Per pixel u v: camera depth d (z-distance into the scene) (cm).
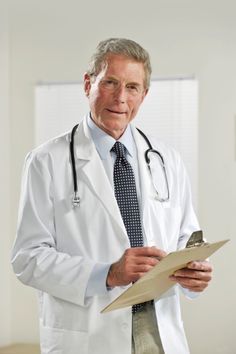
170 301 206
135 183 210
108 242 199
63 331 197
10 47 412
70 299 190
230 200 376
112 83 192
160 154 222
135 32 390
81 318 195
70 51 403
